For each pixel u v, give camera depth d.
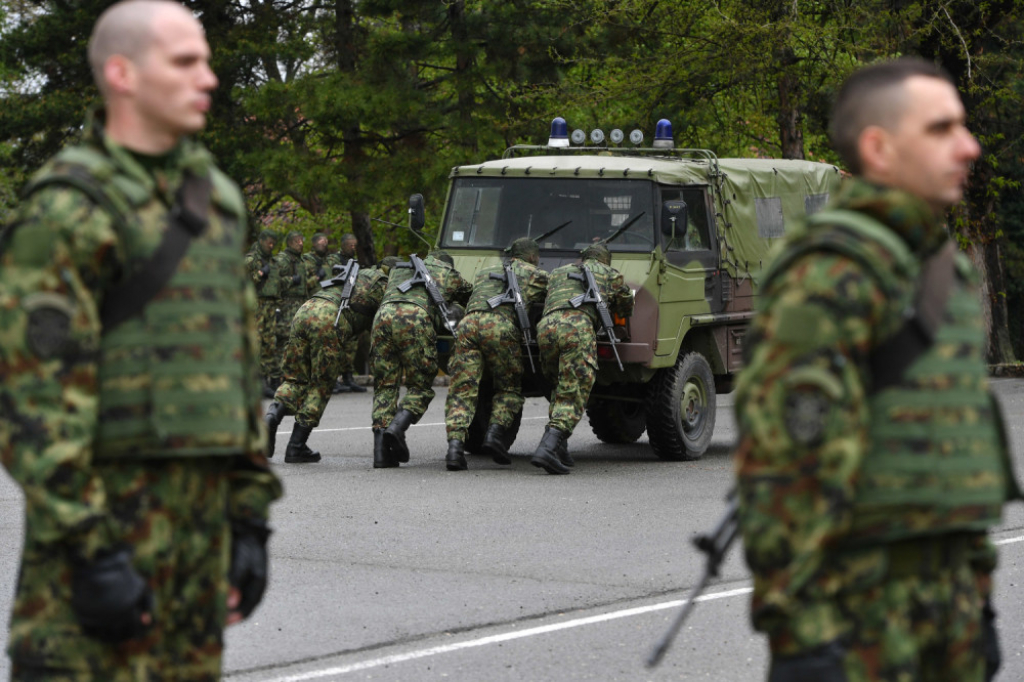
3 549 15.48
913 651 5.21
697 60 43.91
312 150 48.53
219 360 5.70
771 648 5.27
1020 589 13.62
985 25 44.03
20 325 5.29
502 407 22.80
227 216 5.89
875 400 5.18
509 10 44.06
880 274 5.06
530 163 24.88
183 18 5.70
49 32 44.94
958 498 5.20
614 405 26.39
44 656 5.49
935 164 5.30
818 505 5.00
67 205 5.38
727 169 26.14
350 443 26.84
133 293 5.54
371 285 23.66
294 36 45.97
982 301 49.28
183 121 5.67
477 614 12.66
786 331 5.08
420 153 43.47
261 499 6.12
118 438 5.51
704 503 19.06
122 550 5.37
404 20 44.84
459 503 19.05
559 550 15.67
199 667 5.86
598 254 22.44
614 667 10.95
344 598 13.30
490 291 22.78
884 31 42.94
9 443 5.27
